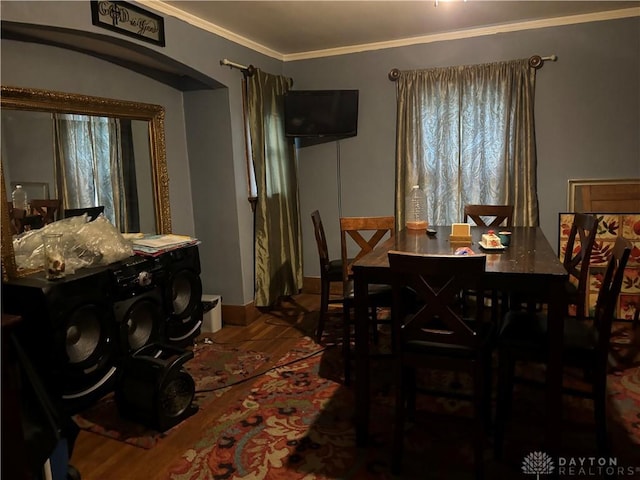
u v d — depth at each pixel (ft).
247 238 12.87
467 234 9.09
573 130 12.29
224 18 10.78
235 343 11.44
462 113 12.97
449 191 13.39
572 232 10.14
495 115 12.69
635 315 11.34
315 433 7.52
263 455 7.00
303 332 12.07
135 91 10.90
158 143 11.30
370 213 14.56
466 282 5.92
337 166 14.70
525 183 12.59
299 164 15.11
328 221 15.05
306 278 15.57
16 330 7.42
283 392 8.90
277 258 13.88
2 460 4.34
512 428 7.49
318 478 6.45
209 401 8.68
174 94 12.17
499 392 6.73
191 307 10.57
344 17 11.10
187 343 10.61
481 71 12.65
